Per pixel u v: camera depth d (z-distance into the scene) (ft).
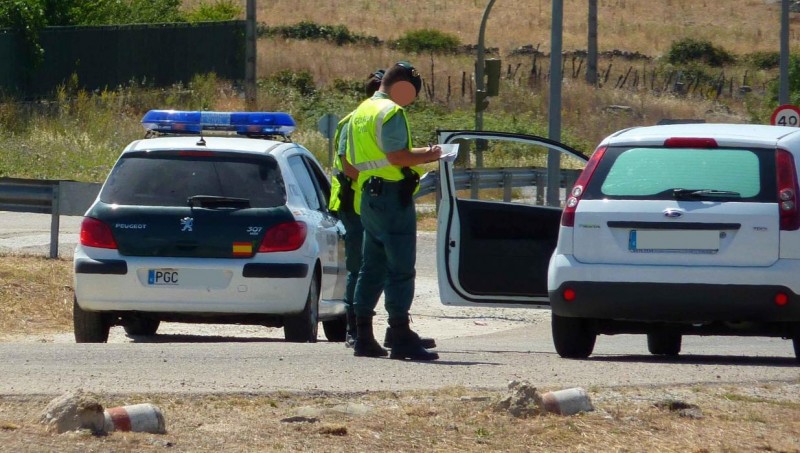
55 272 169.89
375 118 93.86
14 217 257.96
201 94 428.97
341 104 471.62
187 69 457.27
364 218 96.99
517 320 170.09
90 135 346.54
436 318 169.78
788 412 79.20
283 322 119.44
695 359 109.40
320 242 123.24
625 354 122.31
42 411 69.97
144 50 444.14
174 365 92.58
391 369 92.22
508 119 464.65
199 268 114.93
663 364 98.84
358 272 107.65
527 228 122.21
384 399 79.05
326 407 75.46
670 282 99.04
